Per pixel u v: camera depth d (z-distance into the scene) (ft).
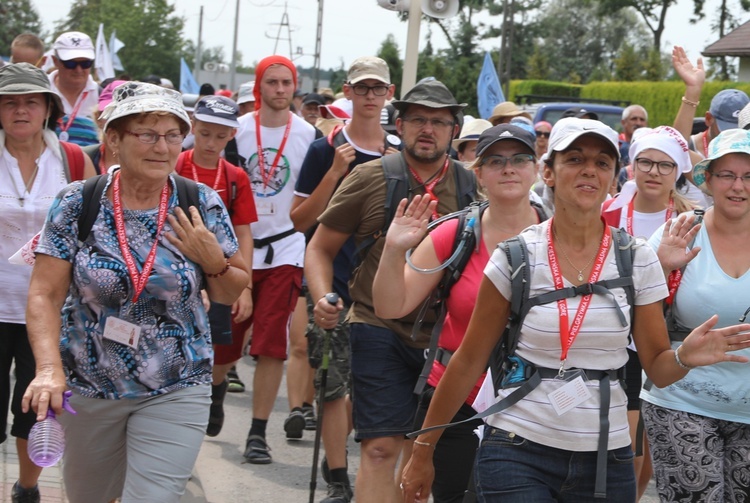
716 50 174.50
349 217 21.11
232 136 27.73
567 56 369.50
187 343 16.79
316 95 57.41
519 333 14.69
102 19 326.65
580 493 14.66
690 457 18.45
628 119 50.49
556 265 14.60
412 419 19.92
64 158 21.94
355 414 20.18
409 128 20.67
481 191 21.26
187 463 16.66
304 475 27.58
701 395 18.34
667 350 15.10
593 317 14.42
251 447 28.40
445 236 18.04
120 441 17.28
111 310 16.47
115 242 16.47
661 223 24.59
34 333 15.99
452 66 230.27
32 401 15.43
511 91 184.75
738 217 18.65
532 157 18.06
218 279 16.98
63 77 35.35
